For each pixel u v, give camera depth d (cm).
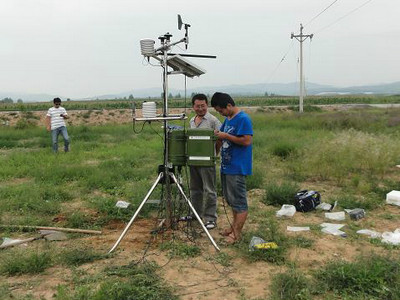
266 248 488
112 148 1481
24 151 1484
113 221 645
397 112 2803
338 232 571
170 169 558
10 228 600
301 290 390
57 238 561
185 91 549
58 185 880
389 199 723
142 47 516
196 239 552
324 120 2239
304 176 947
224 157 534
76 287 410
